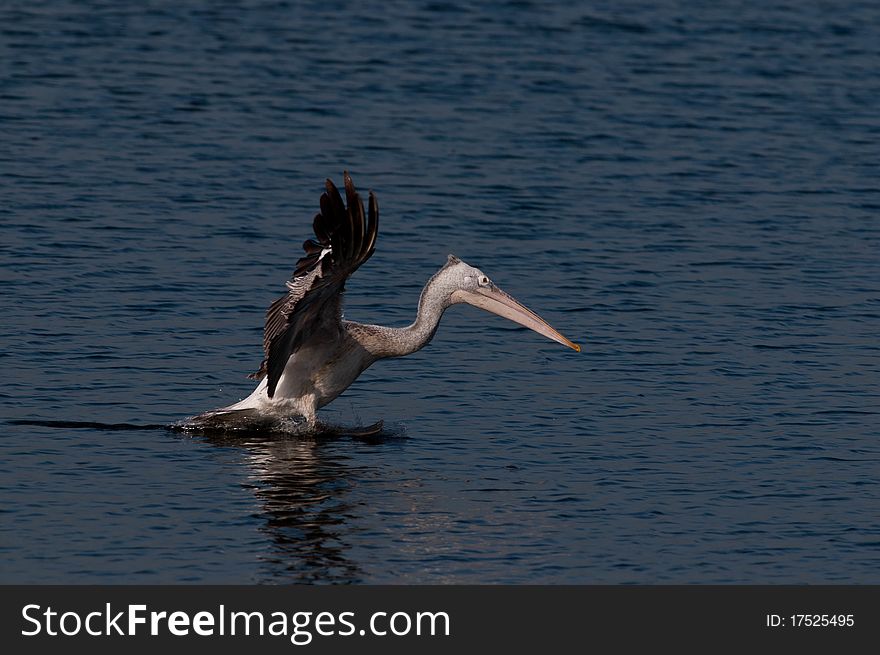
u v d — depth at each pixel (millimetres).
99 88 27688
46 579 10719
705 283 19062
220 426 14062
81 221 20562
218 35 32188
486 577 11023
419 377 15711
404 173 23562
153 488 12461
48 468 12750
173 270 18766
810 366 16078
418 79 29203
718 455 13484
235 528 11695
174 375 15344
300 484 12695
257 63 29969
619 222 21625
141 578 10836
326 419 14492
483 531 11758
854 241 21125
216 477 12789
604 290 18672
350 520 11930
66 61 29453
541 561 11281
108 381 15039
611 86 29281
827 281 19250
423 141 25359
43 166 23031
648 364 16094
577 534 11742
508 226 21266
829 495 12594
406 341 14453
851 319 17766
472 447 13695
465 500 12383
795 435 14023
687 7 36469
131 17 33469
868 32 34500
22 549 11148
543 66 30562
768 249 20609
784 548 11555
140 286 18109
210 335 16609
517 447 13680
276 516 11953
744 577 11102
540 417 14469
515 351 16594
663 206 22484
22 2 34406
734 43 33031
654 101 28359
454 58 30922
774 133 26656
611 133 26266
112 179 22625
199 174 23094
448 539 11609
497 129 26203
